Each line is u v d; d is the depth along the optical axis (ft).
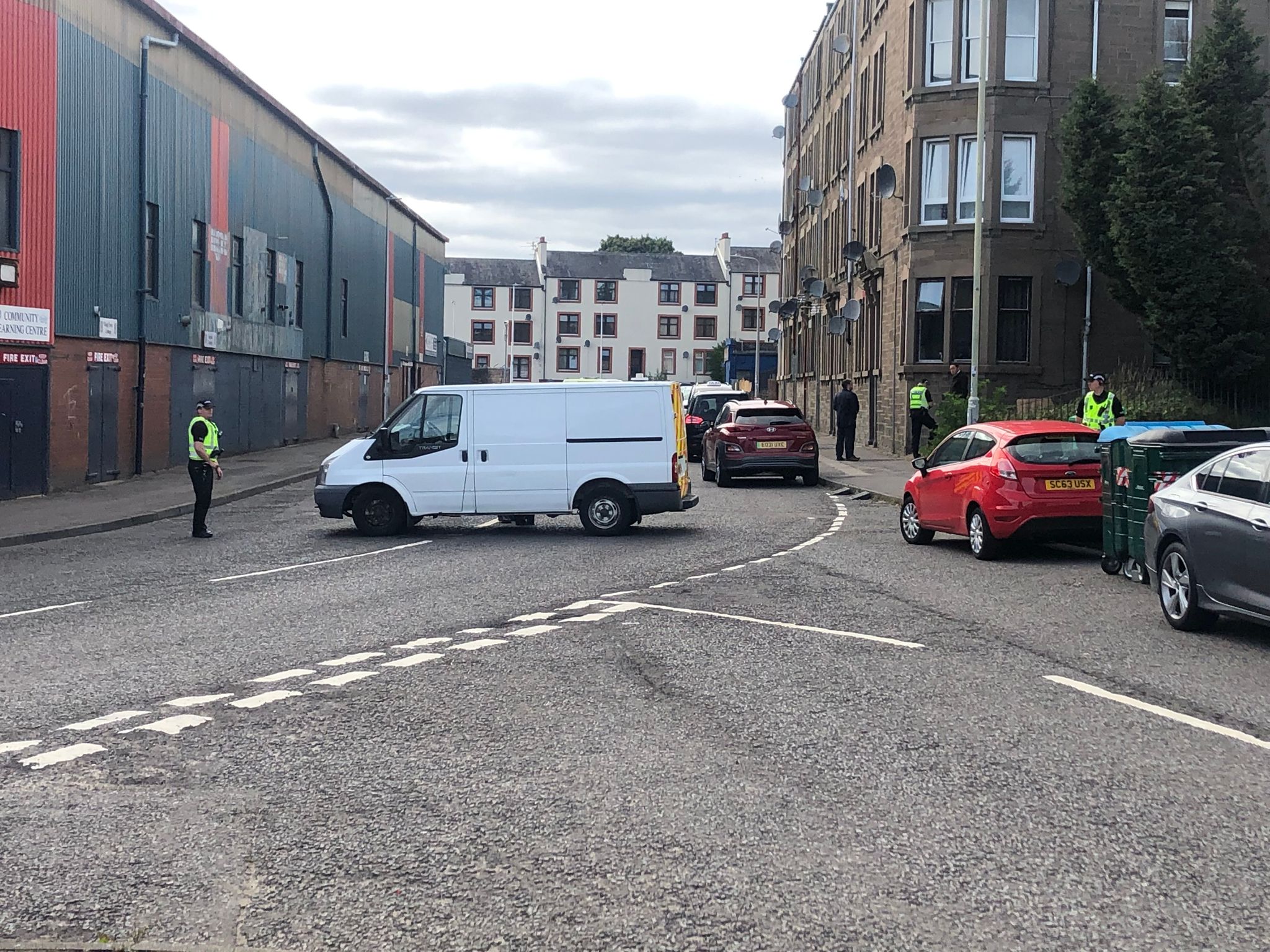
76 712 24.90
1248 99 89.04
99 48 85.30
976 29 101.76
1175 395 87.56
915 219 104.63
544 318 344.90
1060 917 14.52
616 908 14.83
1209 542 31.86
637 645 31.37
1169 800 18.88
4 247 75.72
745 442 86.07
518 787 19.66
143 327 93.30
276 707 25.16
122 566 49.98
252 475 97.71
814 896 15.16
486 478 58.18
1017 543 54.13
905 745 22.02
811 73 173.68
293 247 137.90
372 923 14.43
